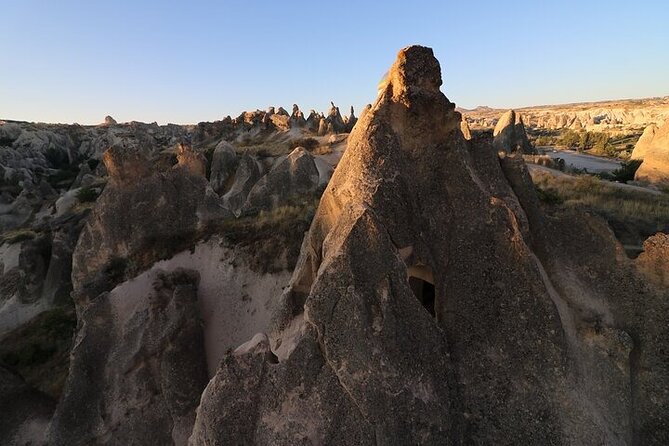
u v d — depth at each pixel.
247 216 16.94
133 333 11.02
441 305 7.45
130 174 14.90
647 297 7.25
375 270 6.77
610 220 14.88
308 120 63.53
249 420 6.78
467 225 7.59
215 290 13.64
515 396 6.66
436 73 8.27
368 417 6.37
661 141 25.34
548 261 7.94
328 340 6.67
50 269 21.67
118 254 14.62
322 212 9.02
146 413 10.58
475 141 8.61
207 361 12.10
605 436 6.31
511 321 6.93
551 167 27.19
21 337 18.11
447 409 6.58
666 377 6.85
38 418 11.77
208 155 44.62
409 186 7.82
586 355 7.06
